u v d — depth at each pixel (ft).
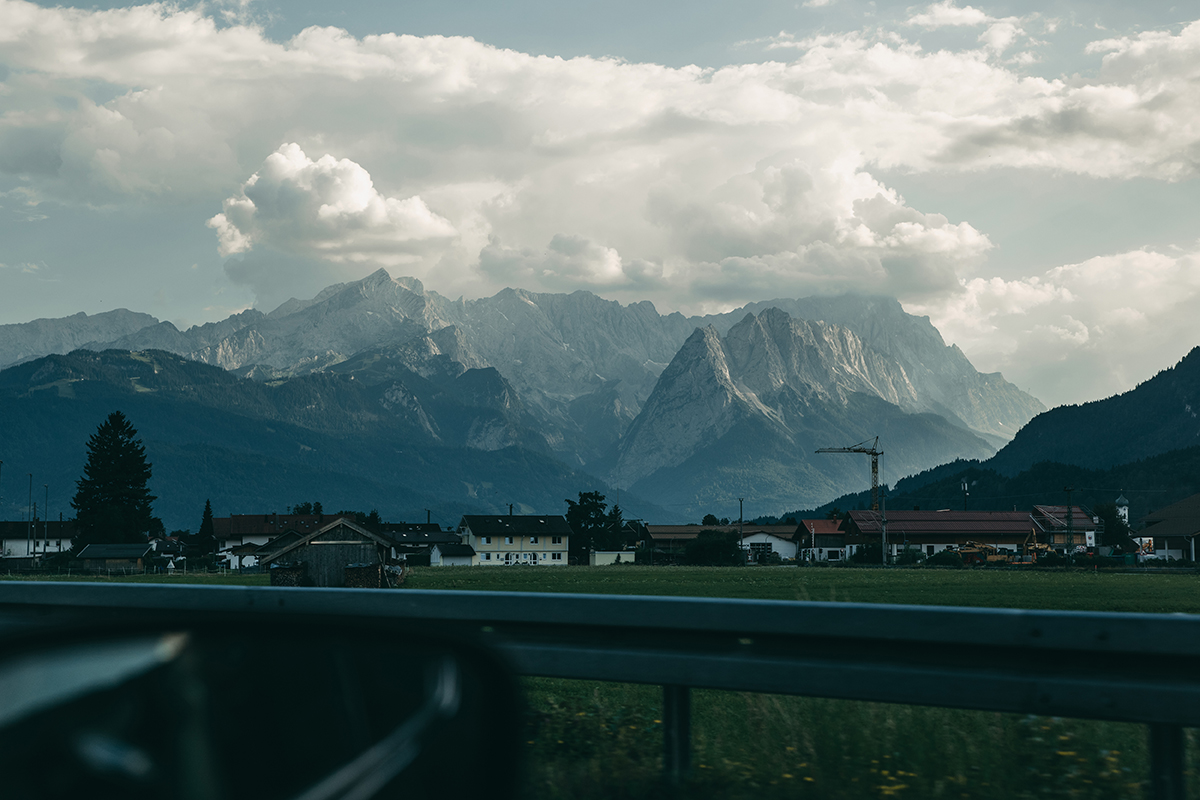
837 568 323.78
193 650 8.82
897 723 20.03
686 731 17.84
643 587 171.42
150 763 7.91
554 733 21.22
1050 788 17.25
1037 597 147.02
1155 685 14.90
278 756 9.12
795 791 17.31
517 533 506.89
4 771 7.66
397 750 10.57
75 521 393.09
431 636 11.29
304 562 173.68
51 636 8.50
